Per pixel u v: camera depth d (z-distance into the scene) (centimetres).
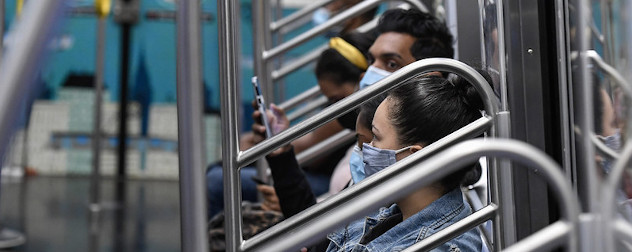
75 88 1112
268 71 420
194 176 140
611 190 112
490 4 222
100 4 857
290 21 425
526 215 211
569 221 108
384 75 289
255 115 318
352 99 199
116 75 1109
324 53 347
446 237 194
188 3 142
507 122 198
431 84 219
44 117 1116
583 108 156
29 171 1116
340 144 380
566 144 204
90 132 1118
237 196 194
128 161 1116
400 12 292
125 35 1101
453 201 212
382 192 117
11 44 100
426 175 115
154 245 714
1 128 98
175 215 871
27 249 679
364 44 344
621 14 126
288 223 189
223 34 196
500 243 201
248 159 194
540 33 212
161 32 1103
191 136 140
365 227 227
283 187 294
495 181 202
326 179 417
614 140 146
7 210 859
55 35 101
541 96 212
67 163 1121
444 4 303
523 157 112
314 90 425
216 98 1061
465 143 114
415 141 216
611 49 148
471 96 217
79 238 732
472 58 292
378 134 220
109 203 927
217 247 327
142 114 1112
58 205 903
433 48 288
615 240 108
